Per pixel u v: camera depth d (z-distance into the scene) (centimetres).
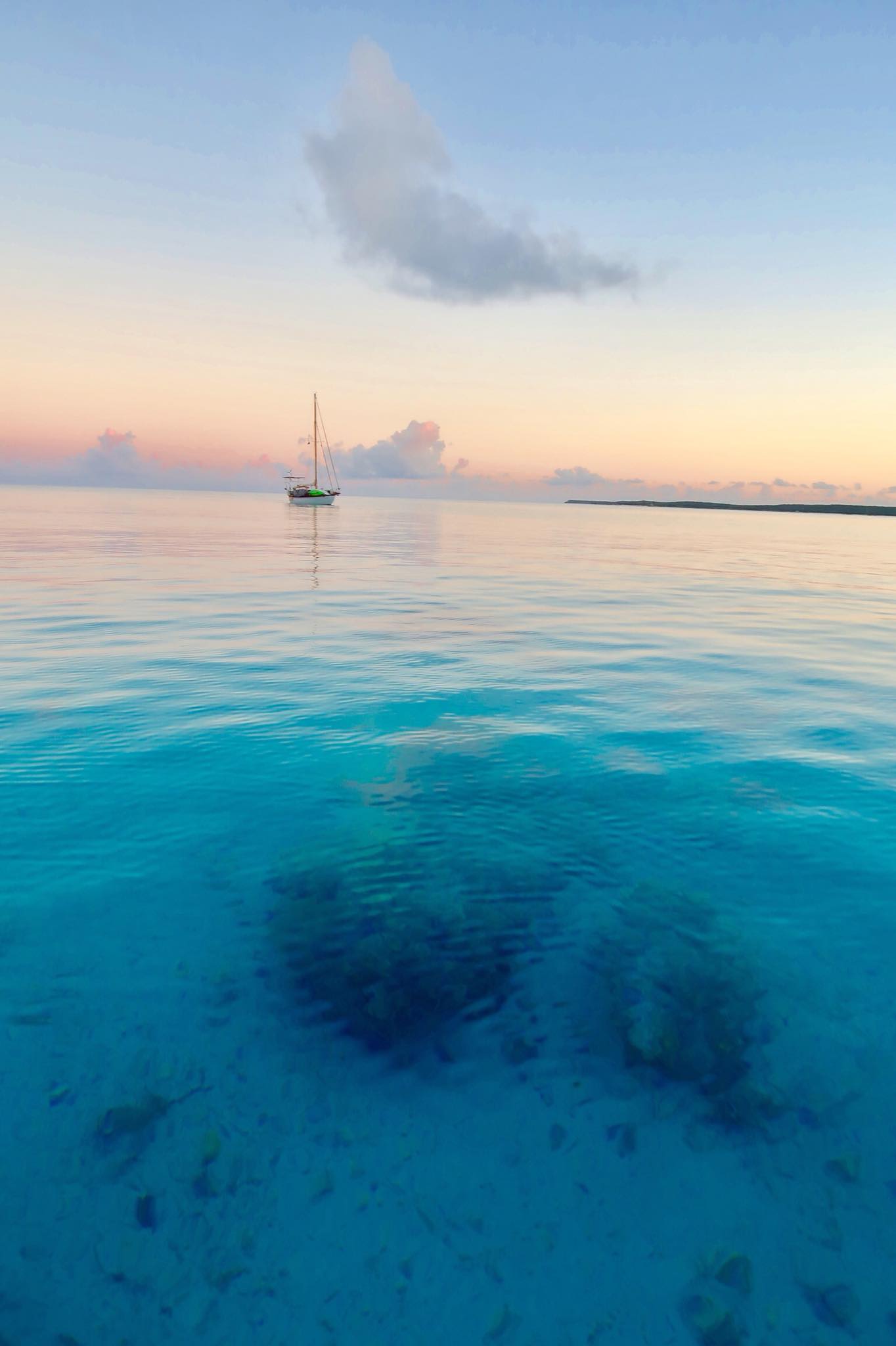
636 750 596
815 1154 242
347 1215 219
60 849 420
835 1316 194
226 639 1011
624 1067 277
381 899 381
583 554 2970
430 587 1725
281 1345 186
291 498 7994
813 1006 309
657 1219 220
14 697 705
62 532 3191
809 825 469
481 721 665
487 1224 218
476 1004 309
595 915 372
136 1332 188
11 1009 296
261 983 316
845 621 1295
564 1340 188
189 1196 223
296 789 509
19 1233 211
